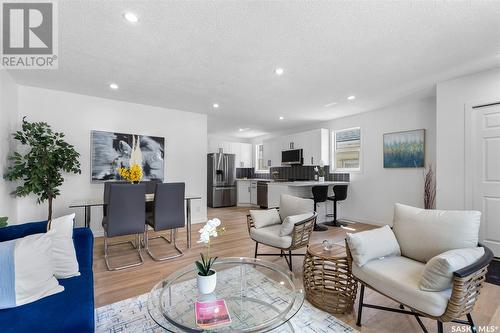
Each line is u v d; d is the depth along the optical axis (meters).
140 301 2.04
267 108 4.70
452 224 1.71
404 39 2.23
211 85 3.42
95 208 3.95
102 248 3.42
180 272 1.93
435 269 1.35
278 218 3.07
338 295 1.89
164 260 2.98
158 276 2.53
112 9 1.80
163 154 4.60
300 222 2.49
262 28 2.05
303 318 1.80
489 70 2.92
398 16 1.90
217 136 8.41
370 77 3.14
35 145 3.15
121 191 2.78
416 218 1.91
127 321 1.77
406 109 4.36
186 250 3.35
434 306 1.32
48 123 3.57
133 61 2.67
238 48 2.39
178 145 4.82
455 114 3.17
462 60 2.67
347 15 1.88
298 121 5.92
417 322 1.75
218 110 4.86
